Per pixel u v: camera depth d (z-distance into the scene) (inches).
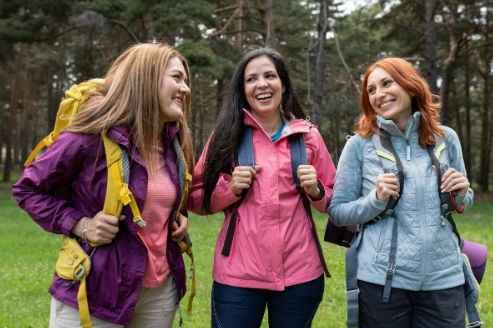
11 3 673.6
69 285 78.7
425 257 84.0
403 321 86.9
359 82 585.3
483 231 390.3
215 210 99.6
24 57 1144.8
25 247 316.2
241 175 91.6
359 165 95.0
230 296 93.4
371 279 86.4
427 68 640.4
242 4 591.2
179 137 94.0
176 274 92.5
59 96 1141.1
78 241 81.0
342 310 177.2
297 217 96.0
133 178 81.5
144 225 79.0
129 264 81.0
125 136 80.2
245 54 103.0
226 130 99.2
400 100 90.8
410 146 90.3
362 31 994.1
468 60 808.3
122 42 813.2
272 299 95.0
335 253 286.5
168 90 84.6
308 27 983.0
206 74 505.4
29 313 173.2
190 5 501.7
